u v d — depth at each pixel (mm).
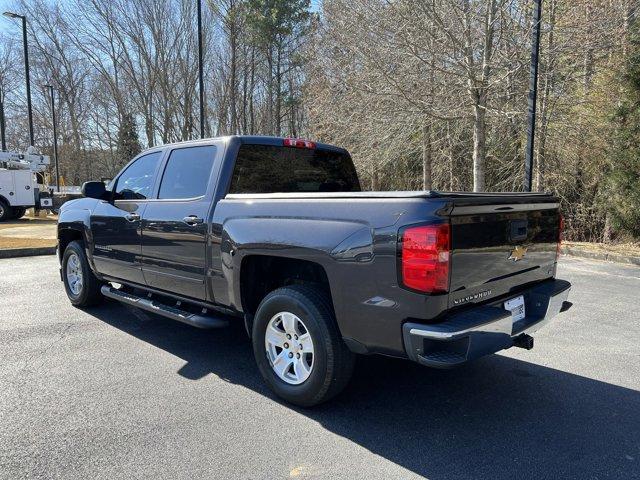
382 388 3932
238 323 5734
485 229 3109
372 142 16484
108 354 4633
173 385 3936
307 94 25375
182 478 2689
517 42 12008
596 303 6750
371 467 2811
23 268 9430
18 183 19906
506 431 3236
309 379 3422
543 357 4633
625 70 11789
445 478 2711
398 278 2887
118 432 3174
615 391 3885
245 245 3721
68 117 51750
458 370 4316
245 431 3207
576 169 14148
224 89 35688
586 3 12516
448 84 12789
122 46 35875
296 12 31562
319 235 3270
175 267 4516
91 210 5750
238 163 4285
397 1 12547
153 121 37344
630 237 12352
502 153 16359
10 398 3662
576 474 2748
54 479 2668
